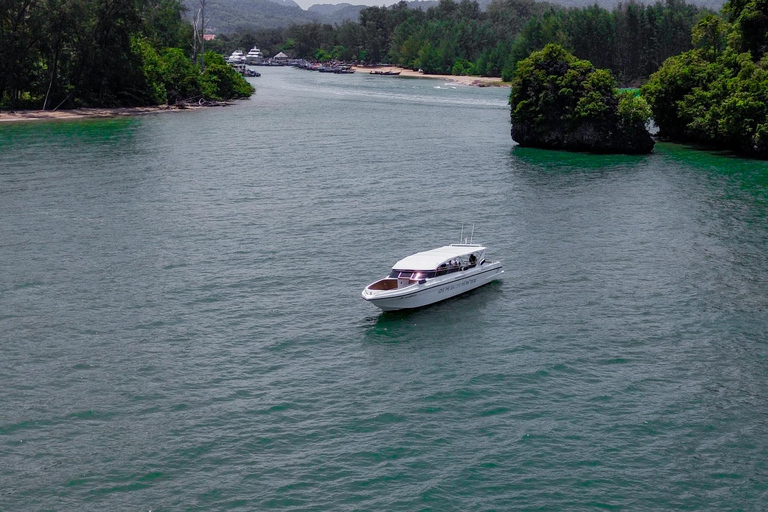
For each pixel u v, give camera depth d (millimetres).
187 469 41188
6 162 119625
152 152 131625
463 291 67125
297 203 96188
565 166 124188
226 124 171375
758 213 91312
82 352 54531
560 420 46250
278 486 39781
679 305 63906
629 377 51750
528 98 146500
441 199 98750
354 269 72375
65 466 41375
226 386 50062
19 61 178250
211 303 63906
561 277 70750
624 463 42062
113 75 195750
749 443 44125
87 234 81875
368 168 119625
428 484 39938
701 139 149500
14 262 72688
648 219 89250
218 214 90688
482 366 53438
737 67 152375
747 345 56531
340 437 44219
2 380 50312
